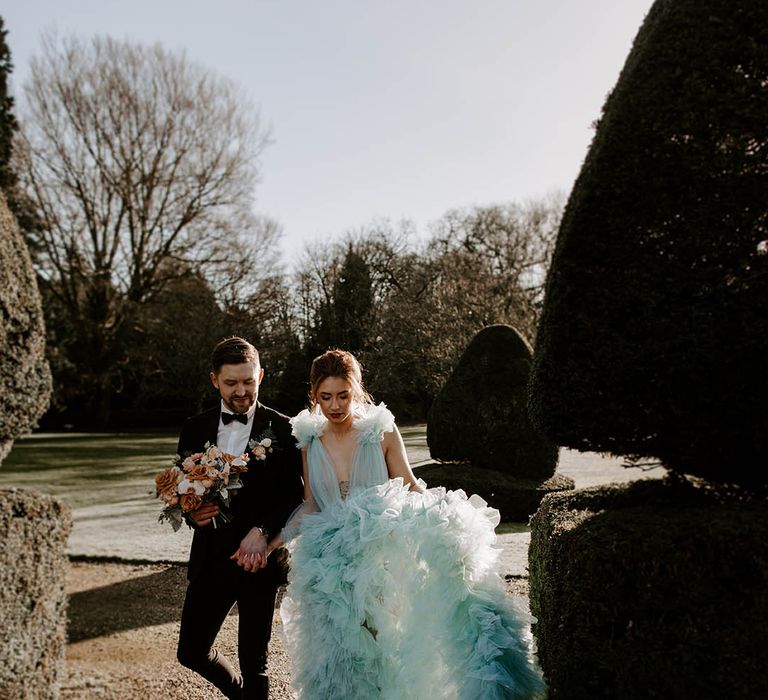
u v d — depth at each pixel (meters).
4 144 22.94
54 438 24.80
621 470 12.95
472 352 10.23
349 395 3.05
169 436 26.12
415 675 2.73
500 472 9.66
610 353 2.83
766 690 2.23
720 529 2.38
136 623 5.09
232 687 3.03
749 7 2.85
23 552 2.80
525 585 5.74
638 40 3.19
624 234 2.85
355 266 31.28
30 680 2.86
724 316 2.73
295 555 2.95
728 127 2.79
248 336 28.42
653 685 2.29
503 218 30.23
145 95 25.12
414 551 2.84
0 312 2.87
